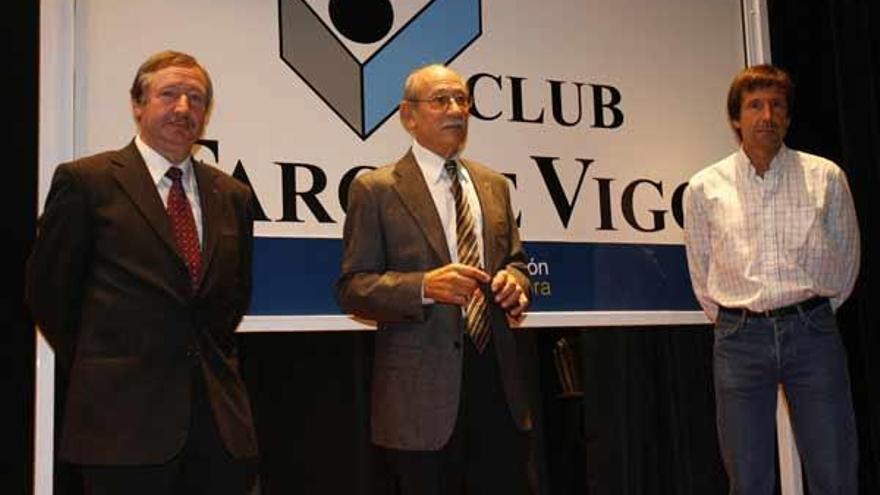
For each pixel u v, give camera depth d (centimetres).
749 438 252
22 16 258
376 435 212
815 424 248
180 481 196
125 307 188
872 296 319
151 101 204
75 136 256
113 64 261
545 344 313
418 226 214
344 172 282
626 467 318
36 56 258
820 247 253
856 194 323
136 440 181
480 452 207
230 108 270
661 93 326
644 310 314
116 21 262
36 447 247
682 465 326
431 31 296
